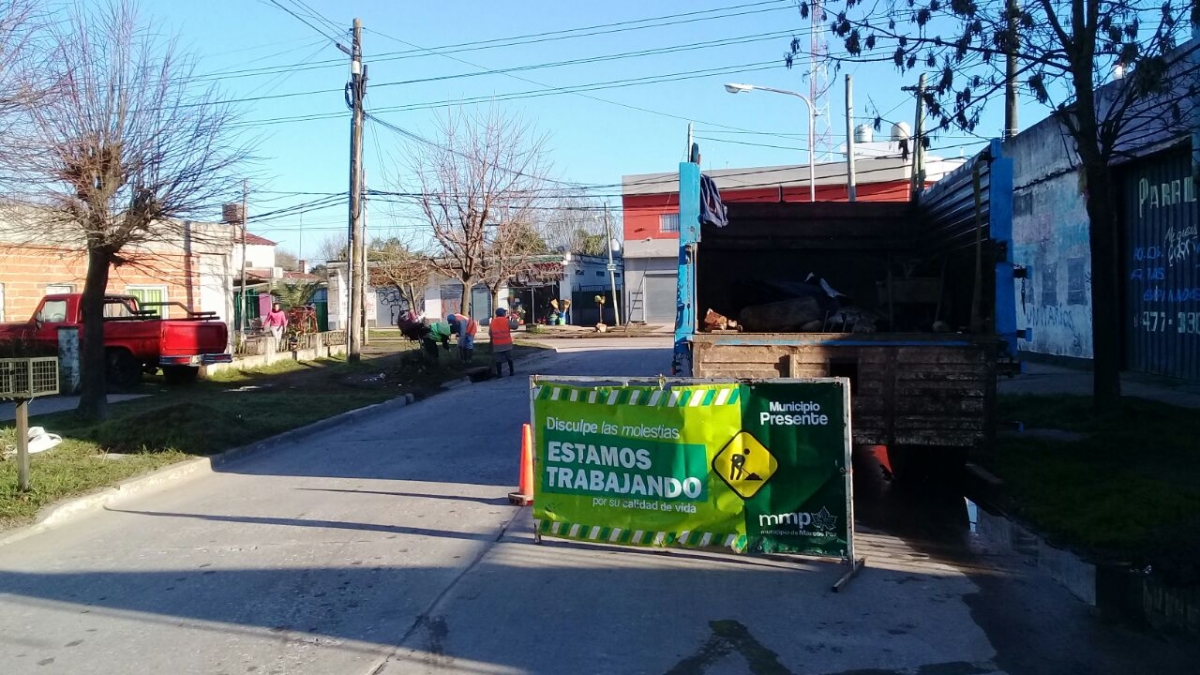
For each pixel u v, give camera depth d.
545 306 60.56
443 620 5.84
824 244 12.25
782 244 12.27
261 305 37.19
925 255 11.66
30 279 22.61
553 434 7.46
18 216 12.75
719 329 8.77
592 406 7.32
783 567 6.82
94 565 7.44
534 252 50.97
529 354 31.95
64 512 9.10
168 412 13.03
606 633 5.55
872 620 5.71
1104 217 11.12
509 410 16.78
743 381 6.96
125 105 12.89
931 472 9.74
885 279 12.18
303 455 12.72
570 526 7.42
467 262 28.56
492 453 12.20
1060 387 14.98
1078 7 10.30
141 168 13.01
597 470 7.33
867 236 12.21
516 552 7.37
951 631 5.52
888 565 6.91
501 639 5.48
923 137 11.14
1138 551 6.89
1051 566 6.82
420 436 14.06
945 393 8.03
